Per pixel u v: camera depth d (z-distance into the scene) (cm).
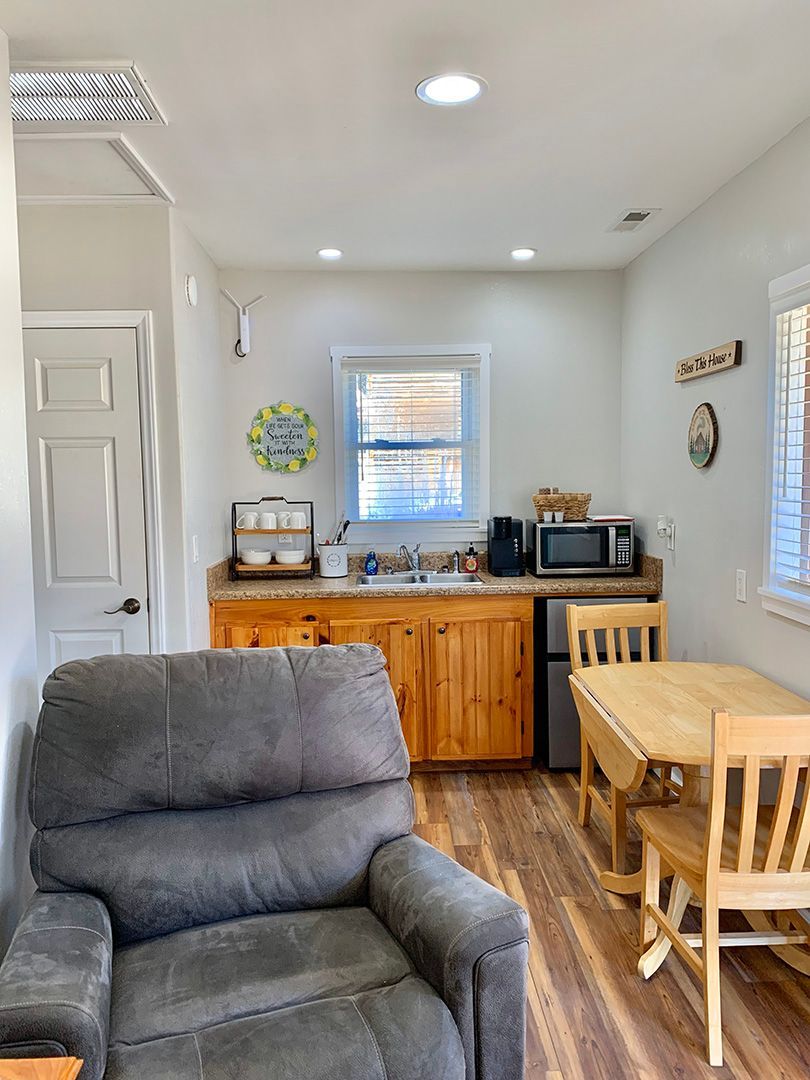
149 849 171
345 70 199
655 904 218
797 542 246
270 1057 129
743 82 209
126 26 178
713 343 300
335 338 405
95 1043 126
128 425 304
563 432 416
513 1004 147
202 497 345
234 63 195
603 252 376
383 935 166
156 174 267
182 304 314
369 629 357
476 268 401
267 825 182
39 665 308
